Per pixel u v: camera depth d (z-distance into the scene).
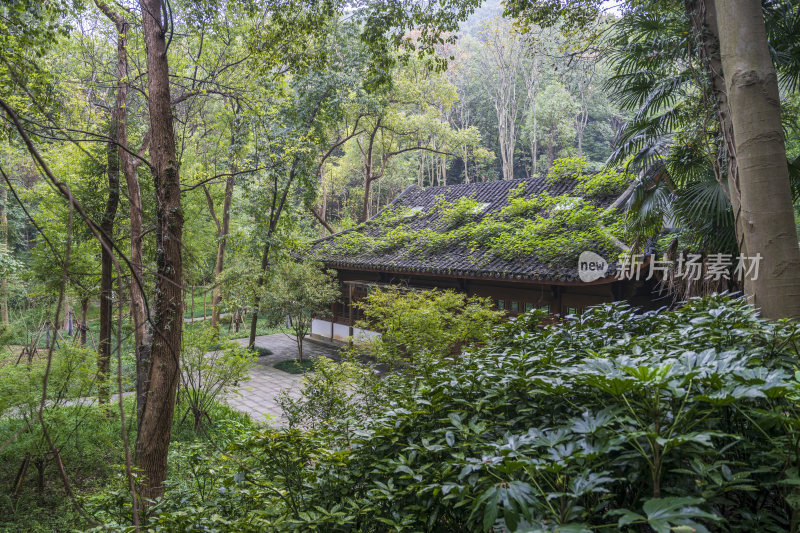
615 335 3.37
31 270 12.09
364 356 12.14
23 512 5.76
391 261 12.73
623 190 10.27
